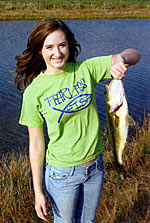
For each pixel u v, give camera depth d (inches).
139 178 170.4
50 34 84.9
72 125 90.0
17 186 173.5
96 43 666.8
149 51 597.9
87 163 93.2
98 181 97.0
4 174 185.9
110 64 93.5
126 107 88.3
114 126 91.5
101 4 1524.4
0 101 362.3
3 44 668.1
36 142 98.1
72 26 942.4
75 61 96.8
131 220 136.9
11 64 516.7
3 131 297.0
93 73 93.9
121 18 1182.3
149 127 228.1
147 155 194.5
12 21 1073.5
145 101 352.8
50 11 1318.9
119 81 87.9
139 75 454.6
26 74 106.0
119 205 147.0
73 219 100.8
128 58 91.0
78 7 1427.2
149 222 134.6
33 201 162.2
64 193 94.7
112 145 97.4
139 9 1408.7
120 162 97.7
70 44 95.7
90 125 92.0
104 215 140.3
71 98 88.6
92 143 92.4
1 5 1397.6
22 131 300.0
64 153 92.1
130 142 228.4
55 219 102.2
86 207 100.8
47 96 89.7
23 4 1433.3
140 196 152.3
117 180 169.8
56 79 89.1
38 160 99.0
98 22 1050.7
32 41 89.6
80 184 97.0
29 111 93.5
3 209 153.1
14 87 410.0
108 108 91.3
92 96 91.9
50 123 91.6
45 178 99.2
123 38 729.6
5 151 262.4
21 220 150.3
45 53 88.0
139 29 876.6
